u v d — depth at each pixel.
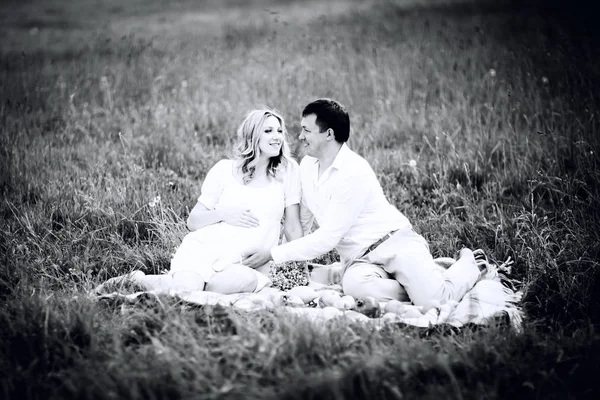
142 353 3.11
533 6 12.96
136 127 7.47
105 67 9.54
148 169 6.39
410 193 5.88
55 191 5.61
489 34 10.57
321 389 2.77
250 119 4.36
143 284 3.96
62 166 6.27
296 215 4.50
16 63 10.08
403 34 11.42
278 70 9.31
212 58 10.56
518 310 3.79
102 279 4.52
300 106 7.88
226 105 8.05
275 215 4.44
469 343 3.30
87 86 8.84
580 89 7.40
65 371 3.01
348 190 4.12
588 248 4.38
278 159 4.46
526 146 6.21
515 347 3.23
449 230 5.06
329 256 4.99
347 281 4.07
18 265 4.31
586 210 4.93
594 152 5.54
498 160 6.09
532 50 8.97
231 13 16.70
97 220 5.24
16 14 17.27
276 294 3.85
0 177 5.80
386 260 4.08
